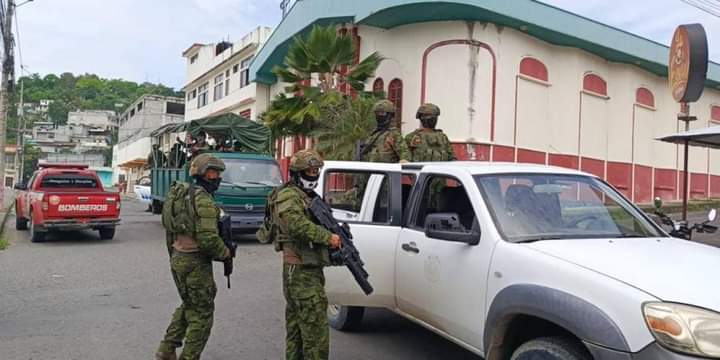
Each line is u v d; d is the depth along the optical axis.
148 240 14.22
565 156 18.64
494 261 3.77
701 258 3.50
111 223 13.75
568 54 18.70
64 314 6.79
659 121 21.98
